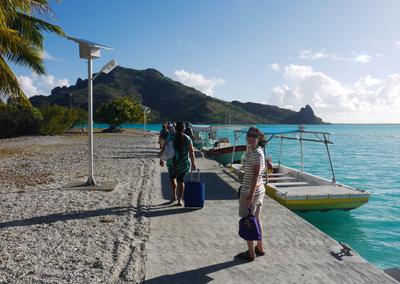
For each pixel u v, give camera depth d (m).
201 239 6.04
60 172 13.75
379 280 4.51
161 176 12.69
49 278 4.49
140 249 5.56
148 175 12.88
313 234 6.30
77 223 6.88
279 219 7.27
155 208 8.16
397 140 63.00
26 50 13.30
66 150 24.09
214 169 14.72
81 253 5.35
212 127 26.23
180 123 8.19
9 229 6.49
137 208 8.18
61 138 39.72
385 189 16.30
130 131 62.06
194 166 8.37
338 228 9.70
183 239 6.04
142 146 27.92
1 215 7.44
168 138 8.23
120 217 7.32
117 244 5.73
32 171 14.08
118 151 23.38
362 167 24.75
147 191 9.97
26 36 14.51
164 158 8.10
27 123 42.00
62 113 46.66
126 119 58.84
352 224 10.07
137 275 4.63
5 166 15.66
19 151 23.28
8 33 12.02
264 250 5.53
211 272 4.73
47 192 9.77
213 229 6.60
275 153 35.91
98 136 44.53
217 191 10.22
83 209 7.93
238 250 5.54
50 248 5.55
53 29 14.88
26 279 4.45
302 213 9.98
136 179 12.03
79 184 10.71
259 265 4.95
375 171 22.67
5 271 4.68
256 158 4.85
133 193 9.64
